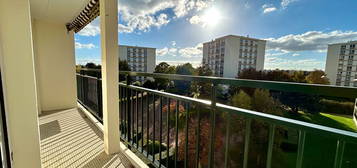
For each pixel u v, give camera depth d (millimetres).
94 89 3195
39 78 3631
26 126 1236
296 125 735
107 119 1918
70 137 2400
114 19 1826
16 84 1183
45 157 1879
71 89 4039
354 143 596
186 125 1352
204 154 4402
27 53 1209
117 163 1797
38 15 3279
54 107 3863
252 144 6227
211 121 1122
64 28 3883
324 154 4691
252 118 901
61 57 3883
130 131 2123
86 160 1837
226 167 1096
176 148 1492
